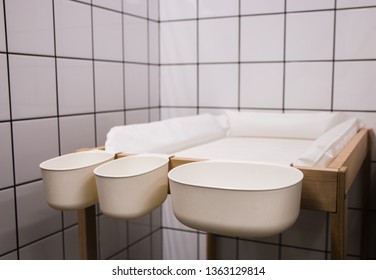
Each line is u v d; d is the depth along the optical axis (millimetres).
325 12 1478
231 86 1669
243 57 1632
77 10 1300
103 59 1432
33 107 1150
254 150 1217
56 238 1271
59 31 1230
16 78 1093
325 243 1581
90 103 1378
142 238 1726
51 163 892
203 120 1482
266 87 1609
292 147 1271
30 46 1131
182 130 1312
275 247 1666
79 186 843
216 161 883
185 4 1708
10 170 1093
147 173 798
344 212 779
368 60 1437
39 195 1190
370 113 1459
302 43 1529
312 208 798
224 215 691
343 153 939
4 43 1052
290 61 1557
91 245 1026
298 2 1515
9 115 1077
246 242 1711
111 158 930
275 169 833
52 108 1219
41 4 1161
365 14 1420
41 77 1173
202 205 704
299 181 719
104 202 792
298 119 1448
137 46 1627
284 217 697
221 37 1660
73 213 1333
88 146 1376
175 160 916
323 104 1525
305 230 1607
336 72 1490
